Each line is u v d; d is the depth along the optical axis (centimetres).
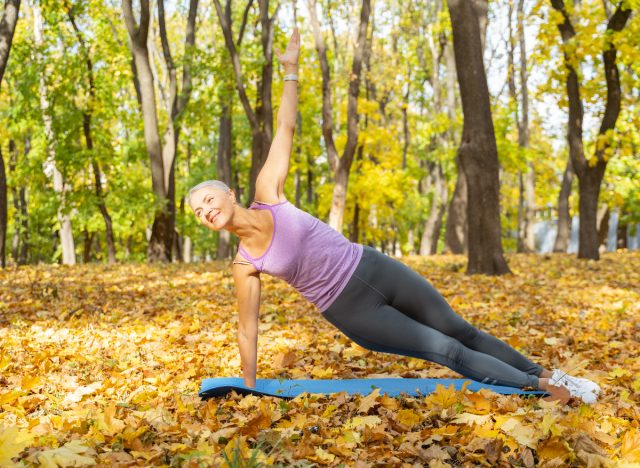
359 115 2577
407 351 371
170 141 1841
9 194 3309
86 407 374
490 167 1195
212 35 2714
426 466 283
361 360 520
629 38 1356
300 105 2448
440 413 342
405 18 2917
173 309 812
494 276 1166
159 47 2761
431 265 1430
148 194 1734
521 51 2545
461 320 378
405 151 2992
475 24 1187
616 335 638
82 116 1767
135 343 598
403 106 2822
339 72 2803
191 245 3816
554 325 697
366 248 373
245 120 2758
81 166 1805
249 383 391
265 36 1852
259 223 363
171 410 370
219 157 2386
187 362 522
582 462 273
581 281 1080
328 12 2378
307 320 723
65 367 493
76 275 1244
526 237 2812
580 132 1515
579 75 1498
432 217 2775
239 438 287
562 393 367
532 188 2795
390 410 357
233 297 926
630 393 405
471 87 1188
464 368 369
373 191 2462
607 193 2069
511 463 281
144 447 293
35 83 1706
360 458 285
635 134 1498
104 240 3872
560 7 1441
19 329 655
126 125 2009
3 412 366
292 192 3222
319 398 383
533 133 3619
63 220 2311
